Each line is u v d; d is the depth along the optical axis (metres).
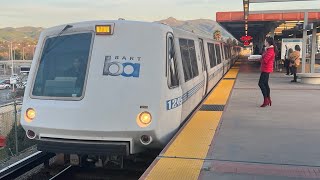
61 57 6.97
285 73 23.50
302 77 17.33
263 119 8.81
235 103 11.23
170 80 7.14
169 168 5.36
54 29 7.22
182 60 8.50
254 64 35.69
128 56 6.75
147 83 6.60
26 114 6.83
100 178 7.83
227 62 24.38
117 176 7.87
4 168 7.93
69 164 7.75
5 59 137.62
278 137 7.11
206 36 14.50
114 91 6.53
